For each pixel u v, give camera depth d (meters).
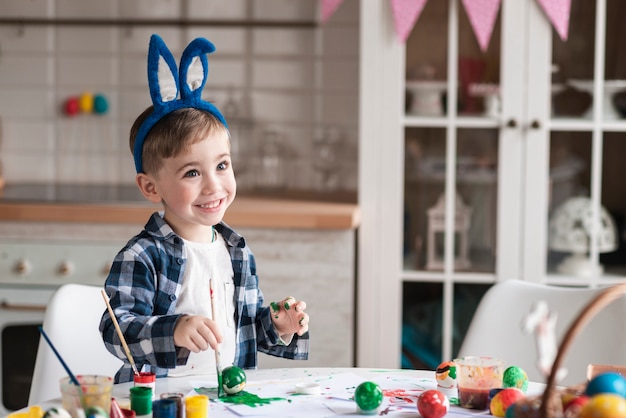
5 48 3.37
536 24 2.81
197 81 1.67
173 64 1.63
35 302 2.74
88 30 3.35
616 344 1.77
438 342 2.90
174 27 3.32
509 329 1.90
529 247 2.87
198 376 1.54
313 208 2.77
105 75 3.37
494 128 2.85
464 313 2.89
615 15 2.80
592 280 2.86
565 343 0.98
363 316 2.89
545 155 2.85
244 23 3.27
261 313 1.69
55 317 1.74
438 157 2.86
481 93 2.84
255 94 3.31
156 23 3.31
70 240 2.73
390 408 1.34
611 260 2.87
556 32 2.81
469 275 2.88
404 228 2.88
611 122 2.83
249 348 1.69
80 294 1.79
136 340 1.43
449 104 2.84
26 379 2.77
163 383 1.48
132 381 1.62
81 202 2.75
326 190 3.31
